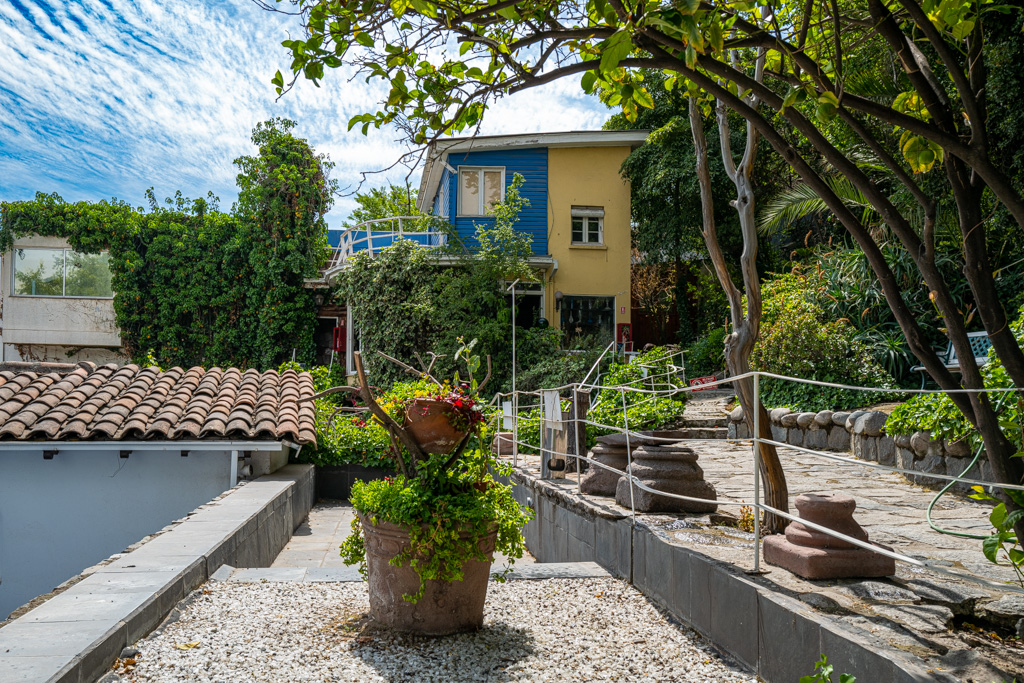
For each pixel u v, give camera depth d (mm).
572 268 18891
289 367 18828
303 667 3537
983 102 2816
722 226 18359
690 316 20562
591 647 3910
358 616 4375
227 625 4070
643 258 21062
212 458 9750
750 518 5145
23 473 9484
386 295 17344
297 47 3215
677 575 4344
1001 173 2674
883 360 11680
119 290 21312
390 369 17281
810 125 2898
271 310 20984
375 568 4215
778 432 11461
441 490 4168
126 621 3527
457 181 18812
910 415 7789
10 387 10328
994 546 2459
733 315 5270
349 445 12023
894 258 12180
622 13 2740
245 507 6887
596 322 19141
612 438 6805
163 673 3318
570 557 6512
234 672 3398
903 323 3133
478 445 4441
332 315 22078
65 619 3506
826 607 3184
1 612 9305
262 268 21047
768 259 18719
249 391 11492
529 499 8242
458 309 16859
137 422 9375
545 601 4770
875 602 3254
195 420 9836
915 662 2471
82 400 10211
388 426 4219
